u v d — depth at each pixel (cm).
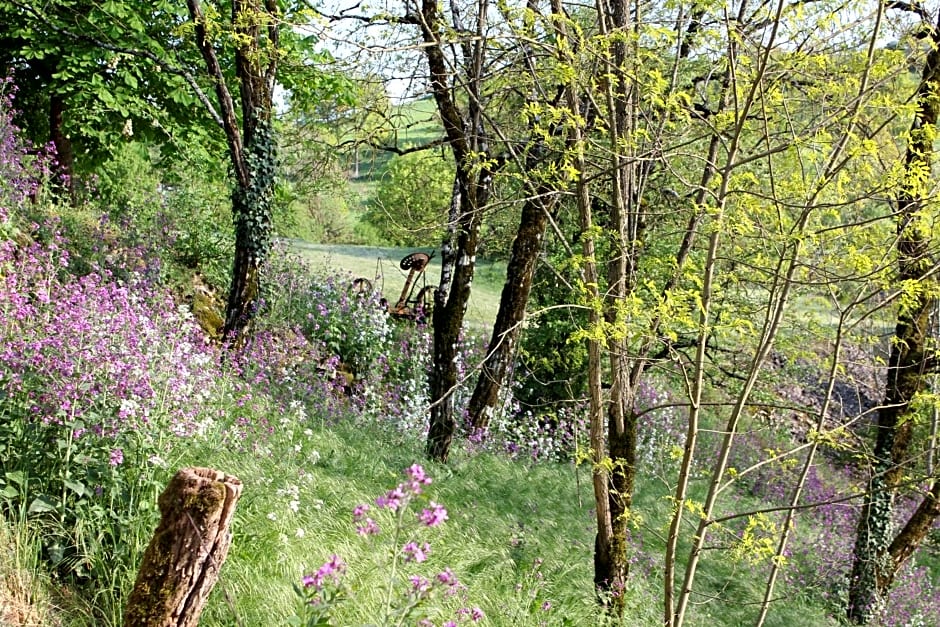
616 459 783
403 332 1811
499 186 1245
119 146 1834
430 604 563
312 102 1213
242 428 787
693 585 1109
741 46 652
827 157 655
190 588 439
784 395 1506
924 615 1354
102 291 775
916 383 1149
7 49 1677
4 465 573
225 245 1631
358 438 1066
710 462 1748
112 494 562
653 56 668
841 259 716
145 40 1627
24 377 599
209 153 1844
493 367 1241
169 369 679
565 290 1655
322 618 377
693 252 1215
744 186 725
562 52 658
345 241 3681
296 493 666
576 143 697
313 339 1538
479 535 856
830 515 1683
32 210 1266
